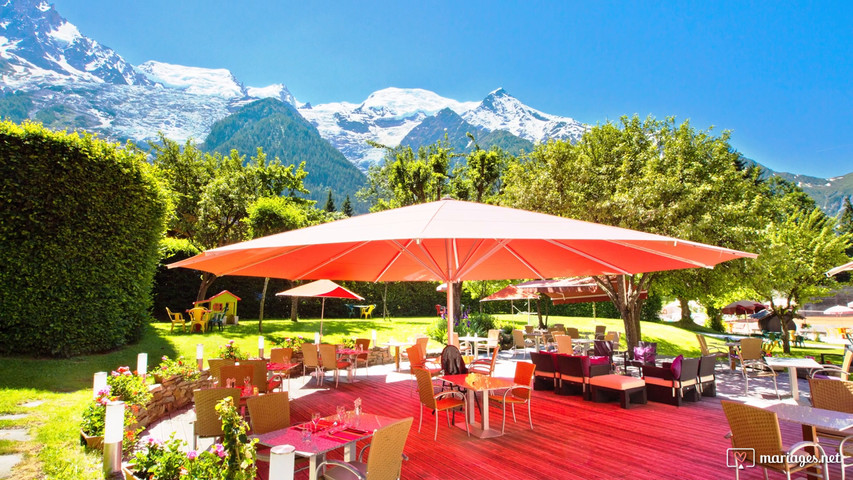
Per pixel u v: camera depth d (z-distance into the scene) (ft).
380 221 17.22
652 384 28.55
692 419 24.21
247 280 69.67
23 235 27.50
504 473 16.83
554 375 31.19
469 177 77.10
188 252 60.90
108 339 30.68
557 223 16.83
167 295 58.90
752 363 32.53
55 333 27.99
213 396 18.17
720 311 98.22
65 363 27.27
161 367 26.68
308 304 78.43
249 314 69.62
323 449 12.30
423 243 24.02
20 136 27.78
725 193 42.86
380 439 11.94
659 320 102.27
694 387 28.53
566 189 42.78
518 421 24.07
